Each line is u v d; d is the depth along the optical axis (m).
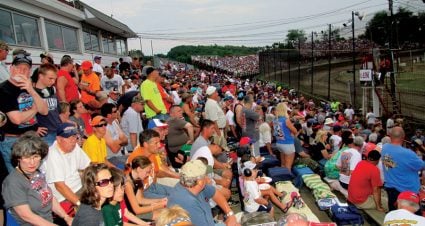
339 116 16.66
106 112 6.64
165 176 6.18
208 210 4.60
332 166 9.01
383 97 22.33
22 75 4.41
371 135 10.29
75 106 6.41
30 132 3.91
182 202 4.41
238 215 6.53
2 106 4.36
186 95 10.32
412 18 48.41
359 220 6.96
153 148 5.63
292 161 9.41
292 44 58.12
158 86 9.95
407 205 5.43
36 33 14.01
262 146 10.69
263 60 57.94
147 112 8.74
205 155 6.61
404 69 40.72
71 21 17.59
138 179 5.07
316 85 41.81
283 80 48.19
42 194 3.90
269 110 14.14
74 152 4.84
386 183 7.17
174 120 7.72
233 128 11.07
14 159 3.68
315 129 12.25
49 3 14.12
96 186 3.52
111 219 3.80
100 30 22.70
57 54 15.66
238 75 66.56
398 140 6.92
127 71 17.16
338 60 57.16
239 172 7.28
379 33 49.84
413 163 6.70
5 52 5.90
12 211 3.80
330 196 7.87
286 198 7.67
